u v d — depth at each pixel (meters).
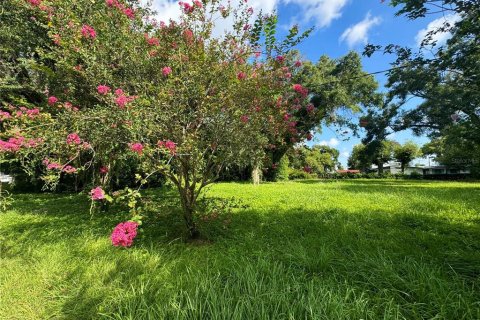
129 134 3.81
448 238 4.91
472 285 3.04
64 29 4.27
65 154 4.13
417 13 2.78
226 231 5.48
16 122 4.10
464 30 2.74
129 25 4.57
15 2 5.30
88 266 3.84
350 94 17.03
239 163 4.99
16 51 6.84
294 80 5.08
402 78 3.16
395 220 6.29
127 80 4.48
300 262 3.67
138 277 3.44
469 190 13.13
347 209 7.56
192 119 4.39
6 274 3.74
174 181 4.89
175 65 4.27
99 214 7.22
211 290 2.71
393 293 2.86
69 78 5.06
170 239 5.14
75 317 2.89
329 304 2.49
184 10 4.49
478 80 2.82
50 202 10.07
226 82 4.33
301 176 28.66
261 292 2.74
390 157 42.19
